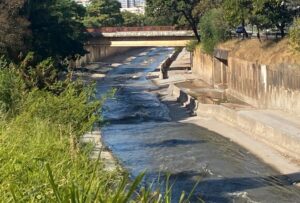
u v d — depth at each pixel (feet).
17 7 200.64
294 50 170.91
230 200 97.76
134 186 21.94
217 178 110.83
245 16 205.16
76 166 36.04
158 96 252.42
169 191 23.84
